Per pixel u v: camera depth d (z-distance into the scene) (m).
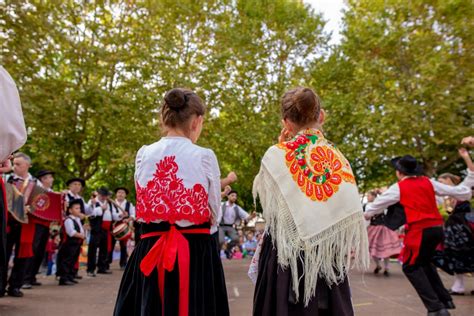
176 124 2.50
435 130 15.27
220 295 2.41
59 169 15.54
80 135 15.07
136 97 14.88
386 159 17.38
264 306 2.32
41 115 13.98
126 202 10.16
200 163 2.39
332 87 19.16
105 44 15.02
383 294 5.93
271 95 18.81
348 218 2.33
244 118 18.03
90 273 8.62
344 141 18.00
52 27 13.15
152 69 15.25
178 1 16.66
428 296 4.16
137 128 15.05
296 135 2.51
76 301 5.49
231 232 10.67
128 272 2.43
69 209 7.50
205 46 17.86
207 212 2.39
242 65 18.19
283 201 2.31
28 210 5.69
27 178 6.17
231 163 18.98
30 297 5.73
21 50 12.16
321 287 2.30
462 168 17.67
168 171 2.36
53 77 14.65
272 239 2.34
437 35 15.60
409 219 4.28
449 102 14.60
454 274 6.28
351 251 2.38
